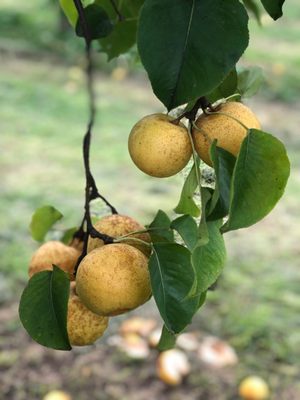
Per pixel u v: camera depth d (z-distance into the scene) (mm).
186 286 645
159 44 615
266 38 7758
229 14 615
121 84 5949
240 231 3080
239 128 655
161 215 755
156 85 611
